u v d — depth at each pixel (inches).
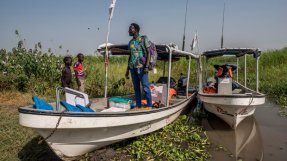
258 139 307.3
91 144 226.7
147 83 291.6
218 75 369.7
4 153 236.2
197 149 272.4
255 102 321.1
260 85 693.3
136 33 288.7
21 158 229.9
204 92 407.5
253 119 396.8
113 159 240.4
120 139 249.1
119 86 540.1
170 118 330.3
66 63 330.0
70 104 227.6
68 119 197.2
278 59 933.2
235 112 323.6
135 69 293.0
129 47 295.4
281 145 288.5
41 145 256.1
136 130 260.2
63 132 203.9
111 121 219.9
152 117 266.1
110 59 842.2
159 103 331.0
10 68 488.7
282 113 437.4
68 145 213.6
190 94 465.7
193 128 337.7
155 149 260.1
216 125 359.6
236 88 415.2
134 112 237.9
